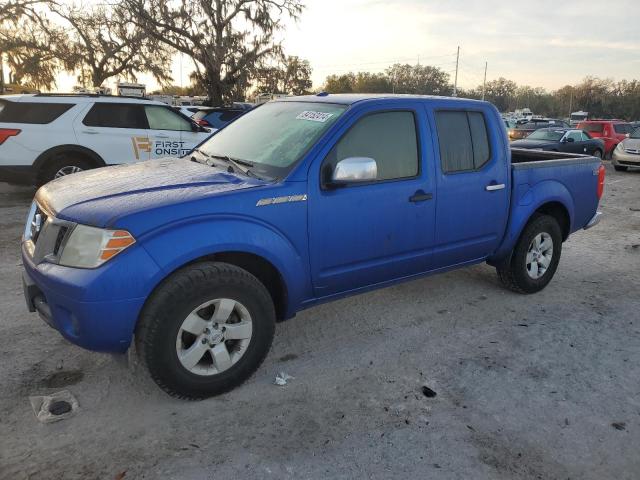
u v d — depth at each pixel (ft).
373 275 13.24
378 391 11.52
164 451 9.37
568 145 58.49
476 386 11.84
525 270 16.97
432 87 331.16
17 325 13.96
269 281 11.85
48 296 9.84
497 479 8.98
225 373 10.89
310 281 12.04
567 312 16.24
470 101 15.03
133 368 12.00
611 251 23.77
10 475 8.63
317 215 11.70
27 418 10.11
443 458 9.44
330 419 10.46
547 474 9.16
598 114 364.17
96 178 11.99
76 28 108.27
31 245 11.16
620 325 15.34
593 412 10.99
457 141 14.53
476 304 16.67
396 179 13.16
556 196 17.07
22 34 108.58
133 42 103.81
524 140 60.90
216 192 10.62
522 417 10.73
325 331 14.46
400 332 14.51
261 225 10.89
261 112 14.87
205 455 9.30
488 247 15.75
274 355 13.03
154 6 94.27
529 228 16.69
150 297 9.86
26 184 29.32
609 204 36.47
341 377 12.07
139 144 31.48
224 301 10.46
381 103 13.03
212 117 51.39
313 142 11.96
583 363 13.03
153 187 10.89
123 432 9.83
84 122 29.96
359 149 12.51
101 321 9.37
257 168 12.07
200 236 10.02
